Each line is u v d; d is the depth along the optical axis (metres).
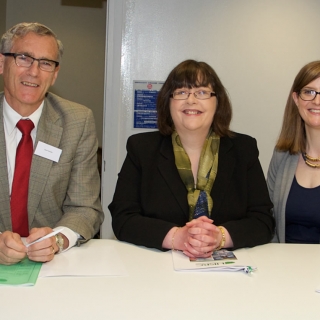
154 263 1.26
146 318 0.90
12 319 0.88
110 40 2.88
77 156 1.67
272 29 2.91
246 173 1.68
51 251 1.24
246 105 2.97
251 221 1.52
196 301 0.99
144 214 1.62
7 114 1.61
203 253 1.30
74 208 1.62
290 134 1.94
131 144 1.74
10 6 4.48
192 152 1.73
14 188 1.57
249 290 1.06
